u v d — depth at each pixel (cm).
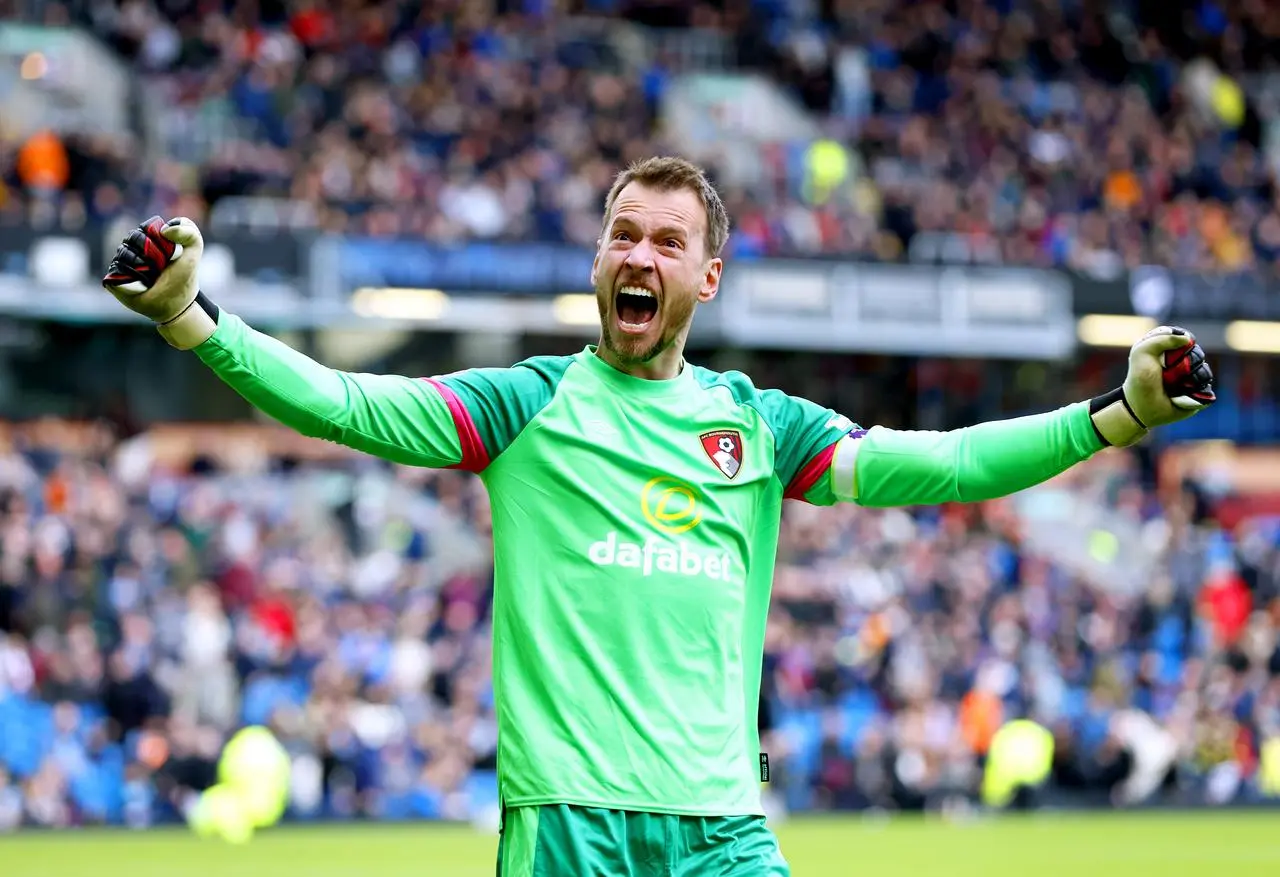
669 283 576
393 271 3108
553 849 553
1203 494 3725
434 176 3469
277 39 3700
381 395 557
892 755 2708
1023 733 2669
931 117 4147
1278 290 3500
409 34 3838
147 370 3316
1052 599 3161
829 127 4084
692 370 602
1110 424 572
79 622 2416
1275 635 3142
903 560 3212
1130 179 4097
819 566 3156
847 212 3719
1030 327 3412
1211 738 2892
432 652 2609
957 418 3697
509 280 3166
